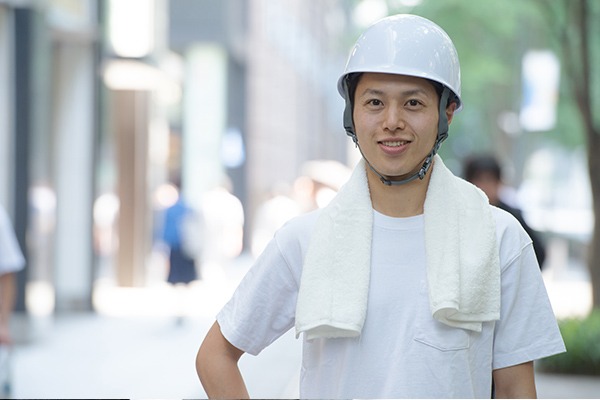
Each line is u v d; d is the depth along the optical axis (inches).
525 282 105.3
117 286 705.0
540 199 1328.7
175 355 411.8
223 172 1015.0
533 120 833.5
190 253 514.6
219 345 110.1
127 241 703.1
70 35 566.9
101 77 598.5
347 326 99.7
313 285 102.3
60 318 540.7
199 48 1003.9
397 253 103.0
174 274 515.5
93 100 579.5
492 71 800.3
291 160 1555.1
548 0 463.8
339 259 102.7
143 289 697.6
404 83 100.0
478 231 102.7
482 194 106.2
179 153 1007.6
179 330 496.7
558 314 424.8
